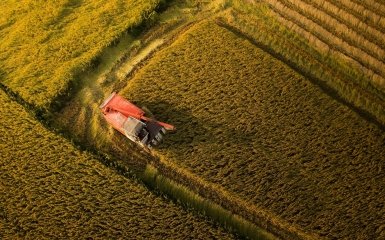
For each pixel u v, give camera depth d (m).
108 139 24.50
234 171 22.59
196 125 24.14
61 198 22.61
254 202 21.64
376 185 21.38
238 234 20.98
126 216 21.81
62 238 21.45
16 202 22.67
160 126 23.61
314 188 21.70
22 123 25.17
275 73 25.39
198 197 22.14
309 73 25.56
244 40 26.88
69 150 24.03
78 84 26.69
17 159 24.02
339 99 24.42
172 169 23.12
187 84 25.61
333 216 20.91
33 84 26.69
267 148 23.06
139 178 22.95
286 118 23.84
